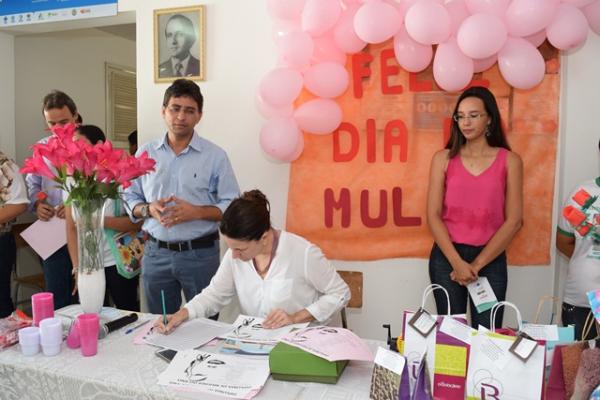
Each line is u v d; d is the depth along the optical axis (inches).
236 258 56.6
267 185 100.8
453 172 77.9
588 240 71.7
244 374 43.9
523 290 89.7
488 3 74.5
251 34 98.9
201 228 83.4
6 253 103.4
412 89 90.6
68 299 101.7
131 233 89.4
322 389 42.0
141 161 54.6
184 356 47.6
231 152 102.7
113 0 108.0
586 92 84.4
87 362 47.6
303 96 95.5
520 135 86.9
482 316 76.5
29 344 49.3
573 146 85.9
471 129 74.4
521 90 86.1
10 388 48.0
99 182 53.9
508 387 36.4
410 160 91.8
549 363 39.3
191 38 102.3
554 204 87.5
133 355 49.3
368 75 92.2
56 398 45.6
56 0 111.7
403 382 37.6
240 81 100.4
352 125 93.9
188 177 84.3
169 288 86.9
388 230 94.1
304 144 96.7
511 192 75.2
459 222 77.7
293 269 59.3
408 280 94.5
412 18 74.0
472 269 73.4
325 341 45.3
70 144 51.7
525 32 74.5
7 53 126.2
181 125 81.0
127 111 177.6
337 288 60.9
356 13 78.5
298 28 84.4
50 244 96.5
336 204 96.2
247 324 56.0
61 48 145.2
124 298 97.5
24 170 52.4
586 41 83.4
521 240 88.5
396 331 96.0
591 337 48.9
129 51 176.6
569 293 74.5
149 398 41.2
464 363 38.4
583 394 34.8
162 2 103.9
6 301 104.8
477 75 87.7
